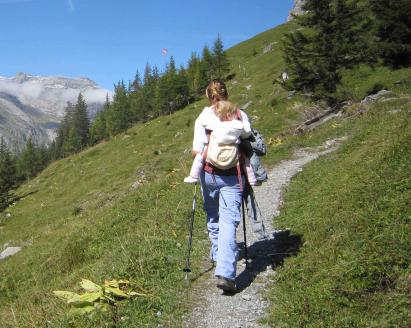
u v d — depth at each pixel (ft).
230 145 19.10
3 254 88.33
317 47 117.29
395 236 18.98
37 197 227.40
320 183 35.12
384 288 16.83
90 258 40.14
